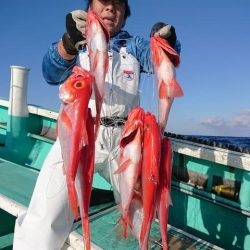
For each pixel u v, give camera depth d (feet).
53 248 8.14
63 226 8.23
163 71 7.04
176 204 11.39
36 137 17.19
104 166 9.52
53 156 8.25
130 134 6.62
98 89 6.64
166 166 6.63
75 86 6.14
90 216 9.84
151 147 6.35
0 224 11.55
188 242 8.82
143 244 6.28
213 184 10.41
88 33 6.83
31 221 8.01
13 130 17.19
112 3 8.29
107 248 8.14
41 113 17.03
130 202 6.62
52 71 7.98
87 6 8.78
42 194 8.09
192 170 10.99
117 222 8.82
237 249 9.93
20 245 7.96
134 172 6.53
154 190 6.31
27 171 13.29
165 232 6.55
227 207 9.71
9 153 17.10
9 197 10.31
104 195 11.24
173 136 12.09
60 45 7.48
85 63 8.76
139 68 9.23
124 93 8.94
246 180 9.48
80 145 6.02
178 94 6.94
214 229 10.46
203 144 11.07
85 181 6.18
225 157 9.70
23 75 17.21
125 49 9.17
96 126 6.63
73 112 6.07
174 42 8.07
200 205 10.82
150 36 8.09
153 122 6.52
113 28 8.55
